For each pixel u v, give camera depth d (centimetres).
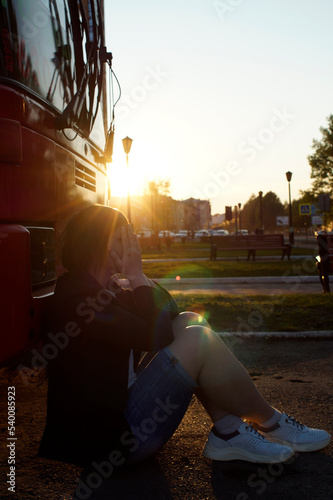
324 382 380
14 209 251
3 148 242
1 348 230
